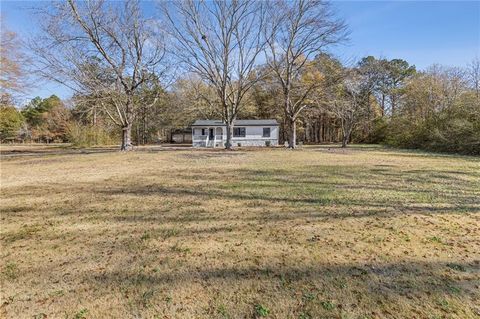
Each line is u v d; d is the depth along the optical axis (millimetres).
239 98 22484
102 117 29906
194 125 31156
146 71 19641
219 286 2479
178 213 4750
